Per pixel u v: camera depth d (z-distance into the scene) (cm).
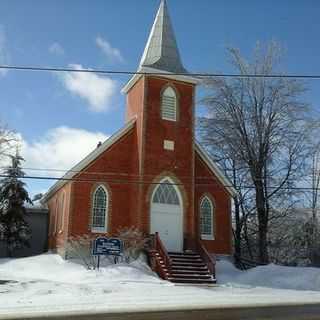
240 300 2038
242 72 3953
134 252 3145
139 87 3528
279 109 3862
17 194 4212
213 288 2652
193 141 3528
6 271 3078
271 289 2712
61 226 3522
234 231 4322
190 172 3475
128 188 3419
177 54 3700
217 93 3956
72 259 3206
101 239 2947
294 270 3111
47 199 4359
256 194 3866
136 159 3397
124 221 3366
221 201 3678
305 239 4381
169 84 3531
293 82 3834
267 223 4003
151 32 3784
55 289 2206
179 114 3516
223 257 3572
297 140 3875
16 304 1778
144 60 3656
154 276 2931
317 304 1981
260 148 3862
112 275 2758
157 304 1830
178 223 3372
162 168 3384
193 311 1670
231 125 3938
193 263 3089
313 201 4259
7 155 4344
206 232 3597
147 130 3391
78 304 1798
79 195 3291
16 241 4156
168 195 3391
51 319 1457
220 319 1538
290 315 1648
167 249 3303
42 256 3516
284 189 3909
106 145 3403
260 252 3803
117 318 1516
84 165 3334
